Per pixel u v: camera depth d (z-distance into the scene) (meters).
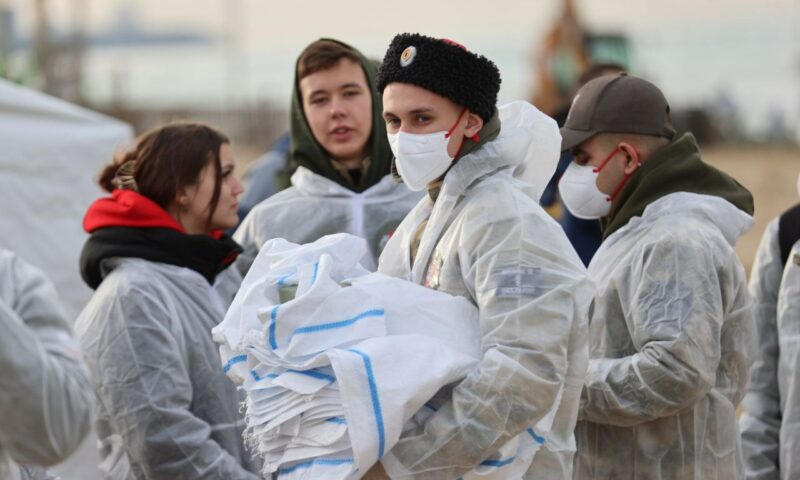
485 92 4.21
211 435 5.37
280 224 6.46
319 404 3.93
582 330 4.12
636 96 5.31
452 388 4.09
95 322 5.26
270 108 41.56
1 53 16.92
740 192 5.32
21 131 8.09
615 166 5.33
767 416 5.86
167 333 5.25
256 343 4.08
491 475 4.01
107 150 8.49
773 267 5.90
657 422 5.03
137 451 5.15
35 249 8.12
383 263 4.64
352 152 6.50
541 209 4.20
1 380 3.28
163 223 5.54
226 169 5.72
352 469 3.86
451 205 4.28
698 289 4.86
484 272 4.05
